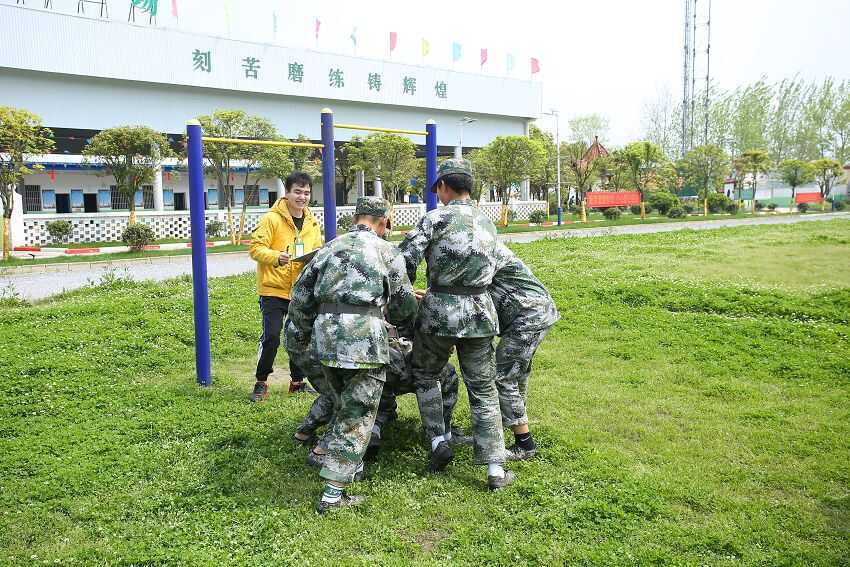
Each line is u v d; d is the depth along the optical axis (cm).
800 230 2192
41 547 335
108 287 1120
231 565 317
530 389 583
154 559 322
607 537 340
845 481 402
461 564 318
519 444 444
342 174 3994
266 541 339
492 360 414
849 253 1499
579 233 2675
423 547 337
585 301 918
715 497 379
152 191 3472
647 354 687
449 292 407
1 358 640
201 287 591
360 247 393
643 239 1847
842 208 5097
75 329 755
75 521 363
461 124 4138
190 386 594
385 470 426
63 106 2895
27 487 396
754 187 4641
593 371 636
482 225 414
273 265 538
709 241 1767
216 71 3256
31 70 2747
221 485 400
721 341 732
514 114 4684
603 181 5216
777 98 6856
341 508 372
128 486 400
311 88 3616
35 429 491
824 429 487
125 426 494
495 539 337
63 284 1422
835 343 712
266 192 3834
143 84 3100
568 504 371
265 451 451
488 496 388
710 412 525
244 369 667
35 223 2547
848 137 6494
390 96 3969
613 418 511
